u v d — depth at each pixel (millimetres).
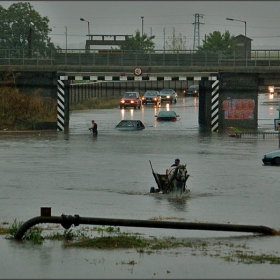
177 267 40062
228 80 158625
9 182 81938
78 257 42219
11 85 160750
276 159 101062
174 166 77188
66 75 158250
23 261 41125
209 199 71188
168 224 47219
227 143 134625
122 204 67125
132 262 41031
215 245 46594
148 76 156875
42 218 47000
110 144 130625
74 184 80875
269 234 50219
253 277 38125
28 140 137125
